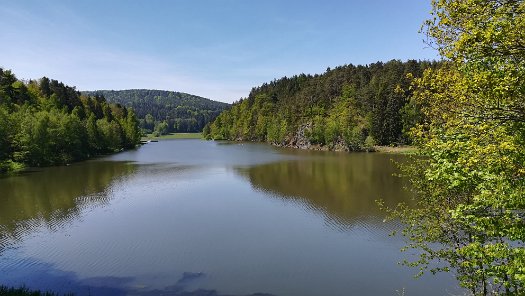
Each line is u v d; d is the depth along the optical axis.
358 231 30.84
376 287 21.75
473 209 11.10
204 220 35.03
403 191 44.69
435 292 20.92
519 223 9.54
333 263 24.95
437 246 26.64
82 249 27.94
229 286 22.17
